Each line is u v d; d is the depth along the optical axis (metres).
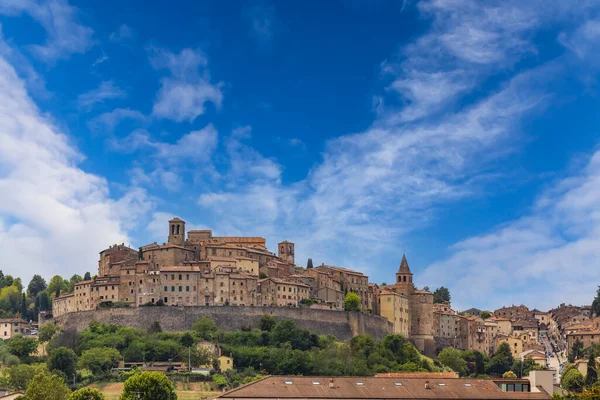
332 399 186.00
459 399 192.50
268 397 184.25
